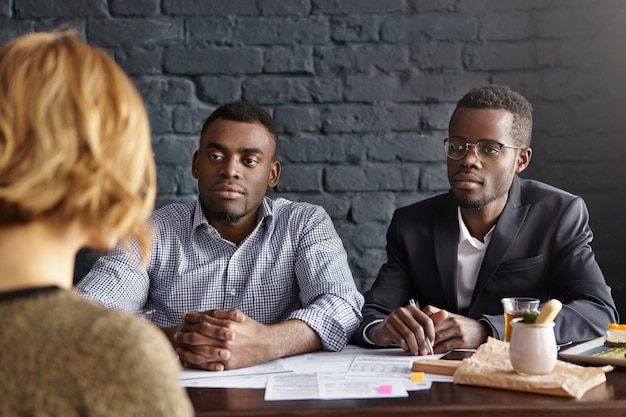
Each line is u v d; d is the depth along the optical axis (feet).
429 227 6.95
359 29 8.22
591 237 6.78
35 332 1.73
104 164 1.81
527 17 8.21
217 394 4.32
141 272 6.41
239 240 6.72
